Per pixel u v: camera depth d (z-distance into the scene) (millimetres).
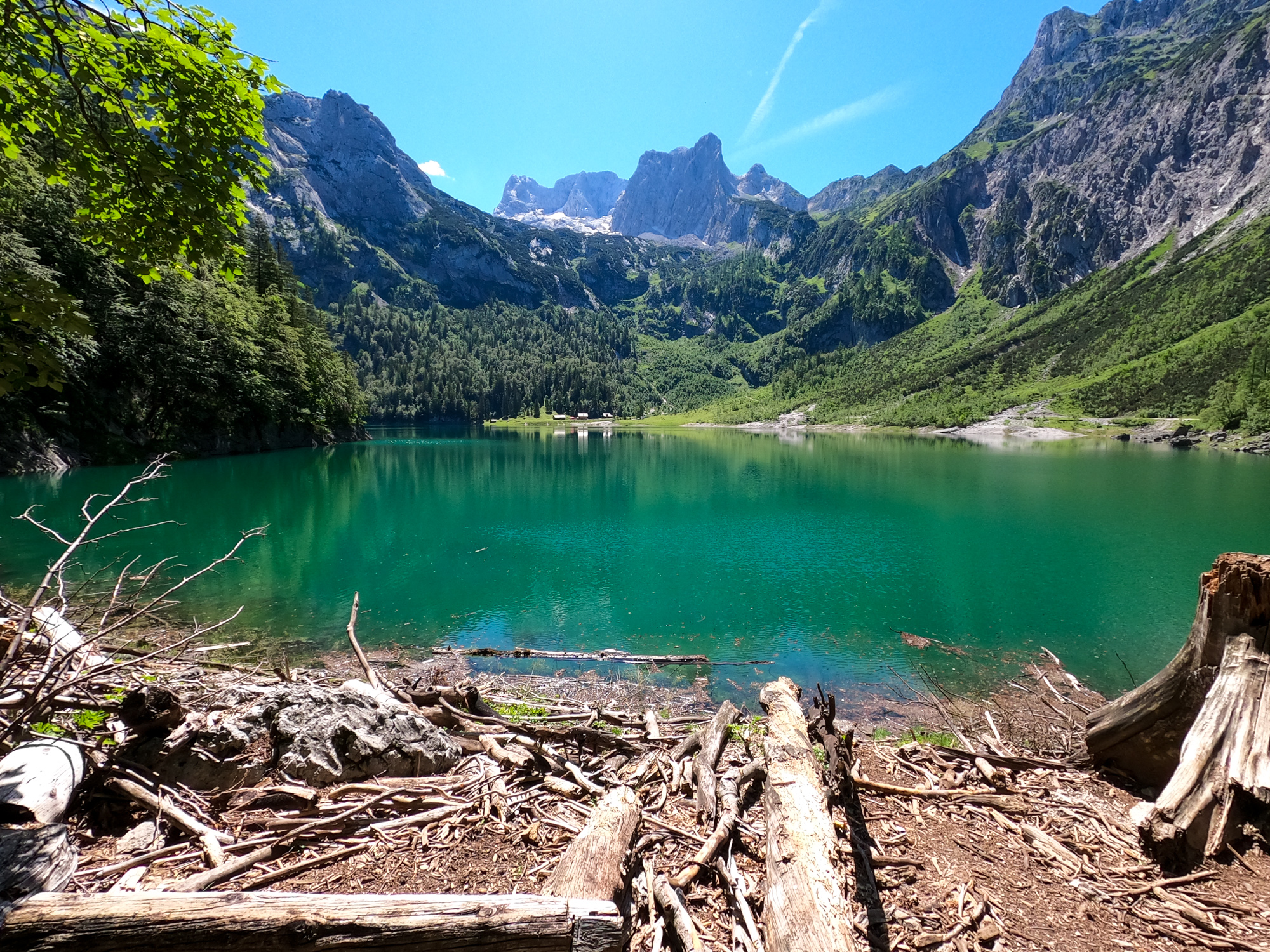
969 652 12781
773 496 35562
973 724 9141
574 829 4371
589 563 20125
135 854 3762
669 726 7715
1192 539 23734
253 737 4945
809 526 26594
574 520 27844
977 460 58906
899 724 9477
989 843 4547
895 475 46312
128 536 20969
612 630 13945
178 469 40219
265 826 4184
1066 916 3736
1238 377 86062
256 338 57875
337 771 4773
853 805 4793
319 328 78750
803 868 3602
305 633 13172
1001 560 20609
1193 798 4340
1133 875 4152
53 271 24719
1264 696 4566
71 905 2475
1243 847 4301
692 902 3750
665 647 12992
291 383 64438
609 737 6145
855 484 41062
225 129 4609
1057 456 63500
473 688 6848
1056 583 17984
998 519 28031
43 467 33938
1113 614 15180
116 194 4539
